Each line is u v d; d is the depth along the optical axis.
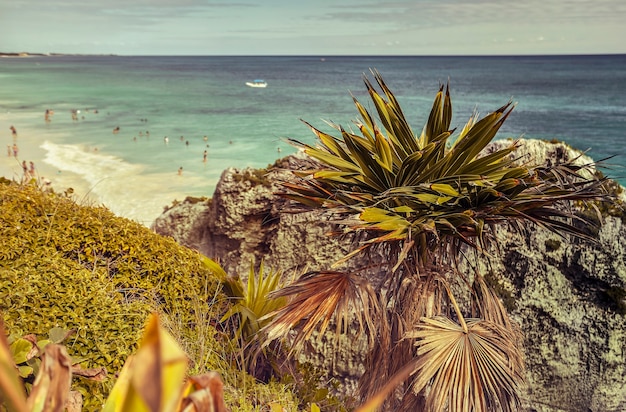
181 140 44.84
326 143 4.25
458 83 124.12
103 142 43.12
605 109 77.25
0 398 0.52
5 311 3.05
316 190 4.14
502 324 4.14
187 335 4.12
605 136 54.84
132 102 78.56
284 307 3.95
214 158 36.75
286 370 4.91
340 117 60.97
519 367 3.90
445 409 4.00
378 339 4.22
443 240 4.14
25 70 177.25
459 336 3.66
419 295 3.96
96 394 2.72
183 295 4.38
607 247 5.80
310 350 6.02
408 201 3.93
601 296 5.89
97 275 3.93
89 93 92.19
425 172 3.88
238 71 183.38
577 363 5.96
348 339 5.91
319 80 138.12
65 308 3.24
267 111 68.69
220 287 4.77
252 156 37.66
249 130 51.06
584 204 5.82
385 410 4.06
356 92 100.75
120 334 3.28
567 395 5.98
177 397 0.52
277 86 117.50
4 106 69.88
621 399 5.91
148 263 4.32
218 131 50.47
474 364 3.57
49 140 43.75
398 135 4.20
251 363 4.52
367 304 3.92
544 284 5.95
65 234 4.12
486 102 84.31
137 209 23.69
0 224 3.88
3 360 0.52
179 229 7.21
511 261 6.02
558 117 68.50
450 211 3.87
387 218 3.65
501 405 3.67
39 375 0.76
